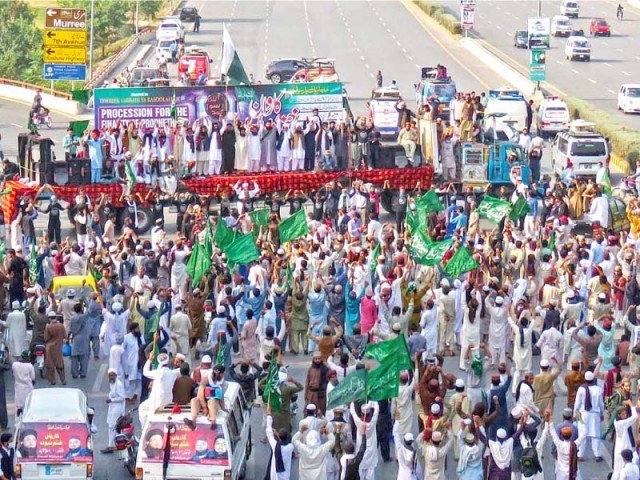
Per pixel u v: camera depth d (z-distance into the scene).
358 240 39.16
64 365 34.53
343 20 121.25
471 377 31.31
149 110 53.72
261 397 29.55
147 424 24.75
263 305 34.44
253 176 51.38
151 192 48.28
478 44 104.81
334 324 34.81
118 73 95.00
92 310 34.69
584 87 89.94
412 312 33.44
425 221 42.00
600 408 28.36
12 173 50.03
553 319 31.75
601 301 34.22
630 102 79.50
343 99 55.16
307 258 36.91
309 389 28.81
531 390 28.39
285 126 51.91
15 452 25.39
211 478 24.52
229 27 116.00
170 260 38.12
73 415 26.00
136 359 31.17
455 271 34.47
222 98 54.34
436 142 51.34
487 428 26.80
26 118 75.88
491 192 51.00
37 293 33.97
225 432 24.73
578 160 58.16
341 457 26.25
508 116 69.38
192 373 29.28
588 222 46.09
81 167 48.69
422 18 123.44
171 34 100.62
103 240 42.50
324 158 51.88
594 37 115.81
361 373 26.59
